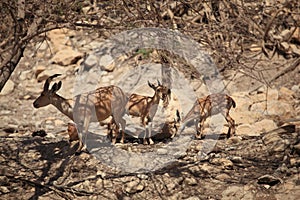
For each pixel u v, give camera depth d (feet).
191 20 100.99
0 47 81.66
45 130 104.83
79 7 86.84
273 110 103.81
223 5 102.32
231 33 99.71
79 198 74.13
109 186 75.92
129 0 82.28
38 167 81.76
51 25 78.33
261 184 75.10
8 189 76.18
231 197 73.36
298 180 75.36
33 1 77.51
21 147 88.94
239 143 89.04
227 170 79.56
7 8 79.20
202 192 74.69
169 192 74.95
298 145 82.58
